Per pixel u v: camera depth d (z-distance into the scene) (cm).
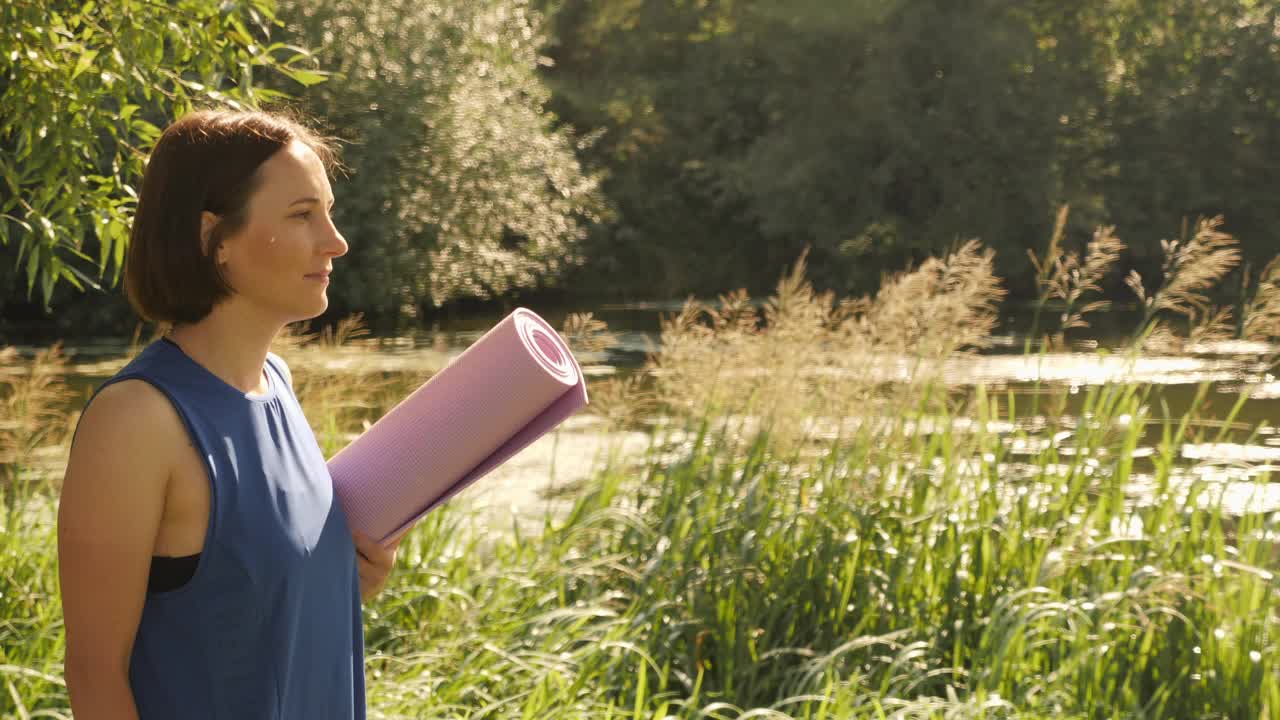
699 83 2828
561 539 470
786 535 433
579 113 2902
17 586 406
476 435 148
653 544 445
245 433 128
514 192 2153
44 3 349
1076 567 427
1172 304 470
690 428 493
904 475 463
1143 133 2528
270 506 128
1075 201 2442
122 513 119
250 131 131
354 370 529
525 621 394
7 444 510
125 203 371
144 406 122
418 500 149
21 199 365
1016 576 415
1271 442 823
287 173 131
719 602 408
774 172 2567
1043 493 447
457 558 452
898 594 416
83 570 120
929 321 470
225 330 132
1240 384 1062
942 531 439
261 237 129
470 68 2041
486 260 2112
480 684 370
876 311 478
